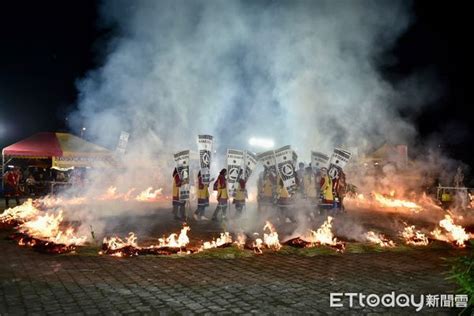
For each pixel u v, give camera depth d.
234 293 6.64
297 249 9.89
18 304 6.04
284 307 6.05
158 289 6.81
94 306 5.99
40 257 8.97
